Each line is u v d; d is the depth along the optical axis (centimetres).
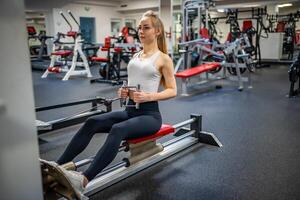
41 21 1452
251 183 203
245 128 328
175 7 890
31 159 55
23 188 55
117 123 177
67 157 169
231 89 575
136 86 189
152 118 185
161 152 242
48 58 1023
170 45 826
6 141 52
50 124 281
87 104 451
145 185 201
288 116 376
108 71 668
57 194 121
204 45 626
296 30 1252
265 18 1068
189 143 271
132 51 660
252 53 863
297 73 485
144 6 1220
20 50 51
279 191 192
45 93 550
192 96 512
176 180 208
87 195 184
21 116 53
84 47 895
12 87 51
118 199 184
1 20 48
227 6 1056
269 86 598
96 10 1226
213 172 221
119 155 253
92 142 288
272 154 254
